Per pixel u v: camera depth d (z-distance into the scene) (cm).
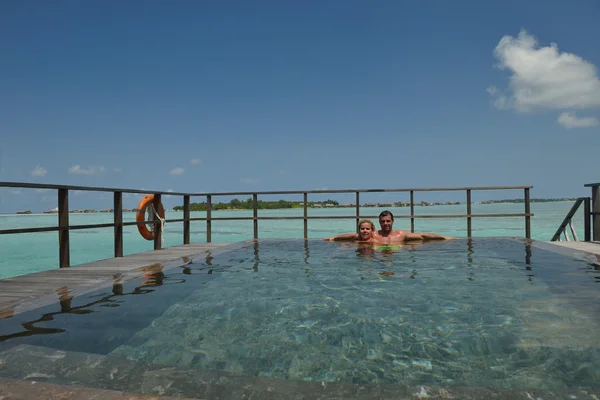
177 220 734
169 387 157
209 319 254
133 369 176
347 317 254
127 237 1838
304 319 252
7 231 395
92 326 241
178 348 204
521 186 735
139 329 235
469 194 750
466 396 147
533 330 224
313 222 2834
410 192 761
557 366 178
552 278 363
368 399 145
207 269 439
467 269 413
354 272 407
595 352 192
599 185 650
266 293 321
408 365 182
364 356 193
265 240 755
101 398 141
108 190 549
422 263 455
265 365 183
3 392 146
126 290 338
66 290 340
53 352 198
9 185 400
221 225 2661
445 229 1903
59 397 142
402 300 292
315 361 188
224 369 178
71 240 1638
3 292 334
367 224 692
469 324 236
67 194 482
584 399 143
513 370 175
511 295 301
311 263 470
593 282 345
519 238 718
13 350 201
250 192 796
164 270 437
